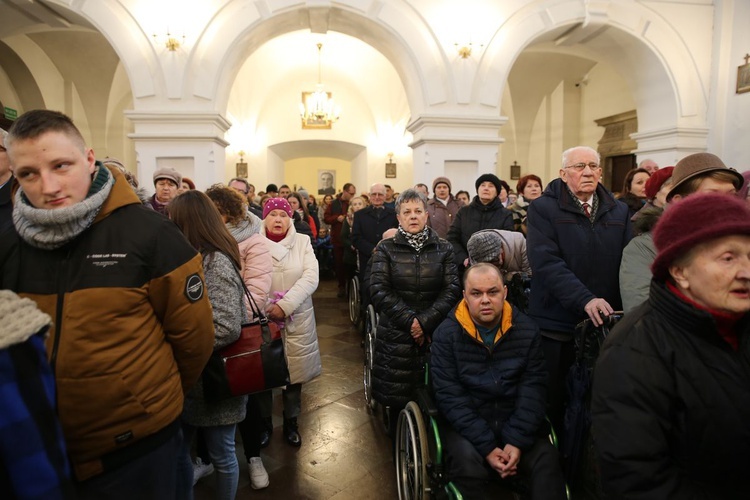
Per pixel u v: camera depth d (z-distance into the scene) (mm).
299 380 2785
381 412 3293
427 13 6582
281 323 2709
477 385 1973
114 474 1237
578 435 1930
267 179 12836
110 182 1289
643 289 1911
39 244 1198
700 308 1024
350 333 5254
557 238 2314
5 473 737
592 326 1968
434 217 4895
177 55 6191
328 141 12914
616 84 10273
